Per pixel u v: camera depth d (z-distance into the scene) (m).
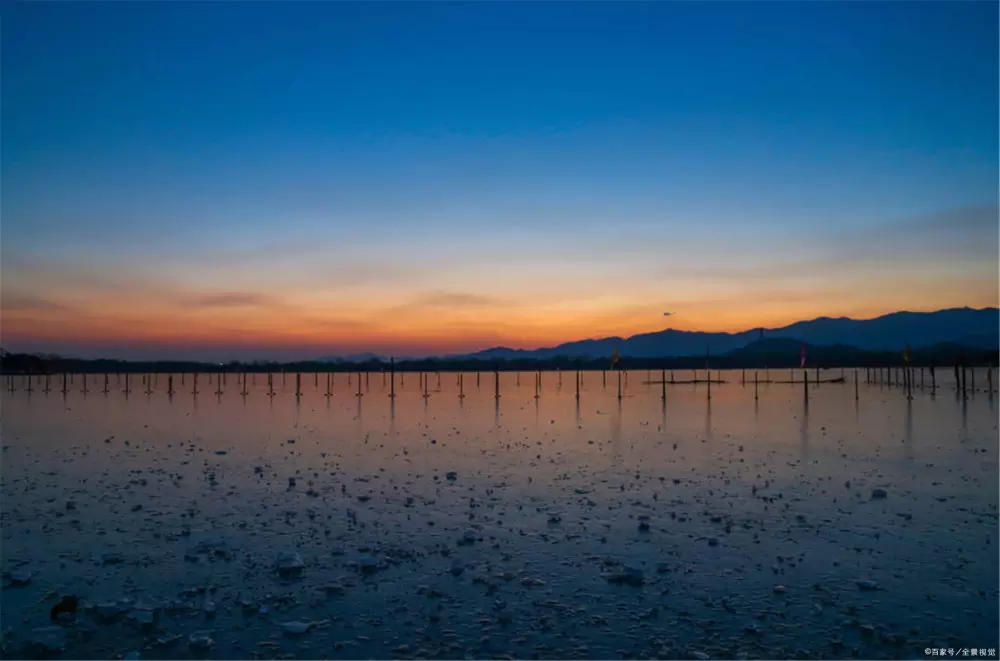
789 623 11.22
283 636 10.88
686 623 11.25
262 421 52.88
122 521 17.98
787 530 16.75
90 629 11.16
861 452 31.59
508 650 10.36
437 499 20.70
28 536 16.48
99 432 43.25
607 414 59.81
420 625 11.26
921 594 12.39
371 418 56.19
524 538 16.16
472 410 67.31
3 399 88.06
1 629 11.20
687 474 25.27
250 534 16.62
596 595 12.45
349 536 16.39
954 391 100.06
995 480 23.67
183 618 11.59
